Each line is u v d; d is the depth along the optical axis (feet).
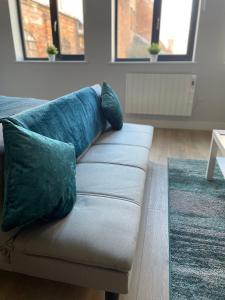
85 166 4.94
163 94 11.07
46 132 4.06
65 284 3.89
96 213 3.42
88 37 11.12
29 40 12.34
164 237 4.88
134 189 4.14
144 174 4.84
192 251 4.54
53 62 11.84
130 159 5.26
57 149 3.38
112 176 4.52
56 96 12.60
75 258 2.88
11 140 2.91
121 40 11.50
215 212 5.62
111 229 3.12
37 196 2.90
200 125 11.57
